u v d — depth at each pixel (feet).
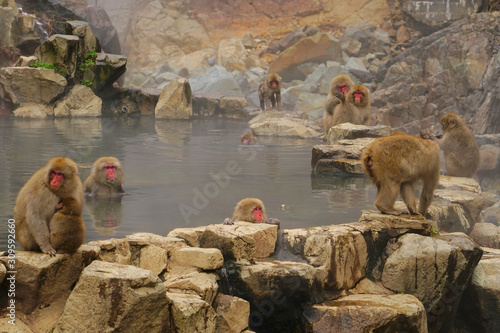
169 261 17.40
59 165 14.82
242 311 16.71
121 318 14.15
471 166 32.78
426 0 93.25
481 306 20.85
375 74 88.74
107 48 90.48
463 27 73.67
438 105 69.36
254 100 87.97
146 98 67.46
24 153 35.24
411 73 77.10
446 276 19.63
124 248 17.31
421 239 19.83
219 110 71.51
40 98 60.59
